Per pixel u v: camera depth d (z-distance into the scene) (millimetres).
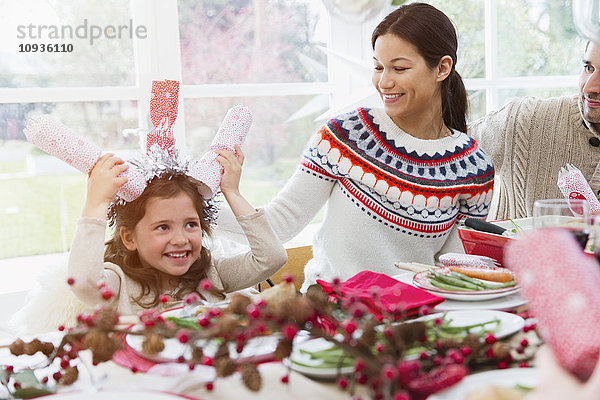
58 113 2014
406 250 1585
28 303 1316
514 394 627
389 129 1584
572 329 495
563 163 1961
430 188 1539
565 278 520
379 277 1095
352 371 741
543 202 938
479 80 2449
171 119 1363
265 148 2279
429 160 1563
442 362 716
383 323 863
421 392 651
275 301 742
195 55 2141
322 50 2297
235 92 2193
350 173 1549
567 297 509
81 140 1223
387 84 1508
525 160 1992
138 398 655
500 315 921
